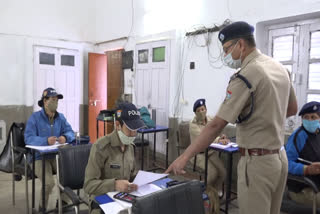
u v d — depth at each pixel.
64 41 5.92
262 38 3.49
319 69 3.06
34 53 5.45
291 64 3.29
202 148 1.38
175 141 4.52
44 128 2.95
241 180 1.38
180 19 4.43
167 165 4.27
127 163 1.80
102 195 1.52
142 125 1.68
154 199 1.19
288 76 1.41
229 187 2.82
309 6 2.91
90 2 6.30
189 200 1.30
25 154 2.73
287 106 1.47
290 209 2.75
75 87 6.03
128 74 5.54
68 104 5.96
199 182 1.37
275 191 1.41
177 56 4.45
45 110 3.01
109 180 1.61
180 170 1.38
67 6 5.96
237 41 1.39
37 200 3.22
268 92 1.28
